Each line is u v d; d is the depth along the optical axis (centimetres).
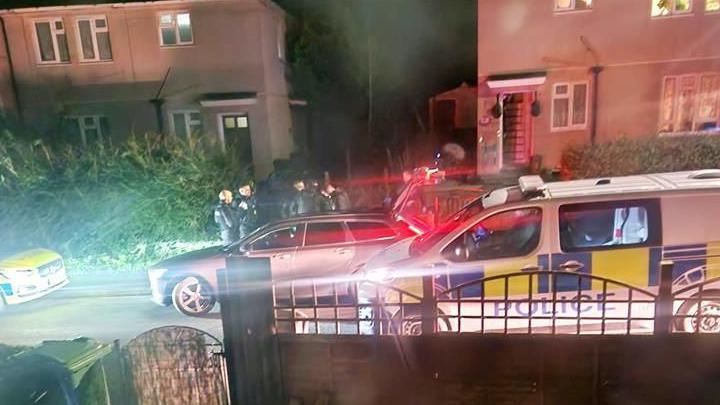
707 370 396
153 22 1588
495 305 499
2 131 1467
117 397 419
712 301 487
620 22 1327
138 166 1090
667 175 582
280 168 1641
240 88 1620
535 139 1423
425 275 452
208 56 1606
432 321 437
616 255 501
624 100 1373
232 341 414
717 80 1327
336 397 446
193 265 749
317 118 2055
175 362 421
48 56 1628
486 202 610
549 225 514
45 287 838
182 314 755
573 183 585
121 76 1633
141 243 1077
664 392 404
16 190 1053
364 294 555
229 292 411
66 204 1059
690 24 1303
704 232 491
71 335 702
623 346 404
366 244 707
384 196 1427
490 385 427
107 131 1678
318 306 446
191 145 1152
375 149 1962
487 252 532
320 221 730
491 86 1356
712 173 554
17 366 322
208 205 1113
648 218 500
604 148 1245
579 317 421
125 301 849
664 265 392
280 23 1797
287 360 447
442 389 432
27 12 1564
